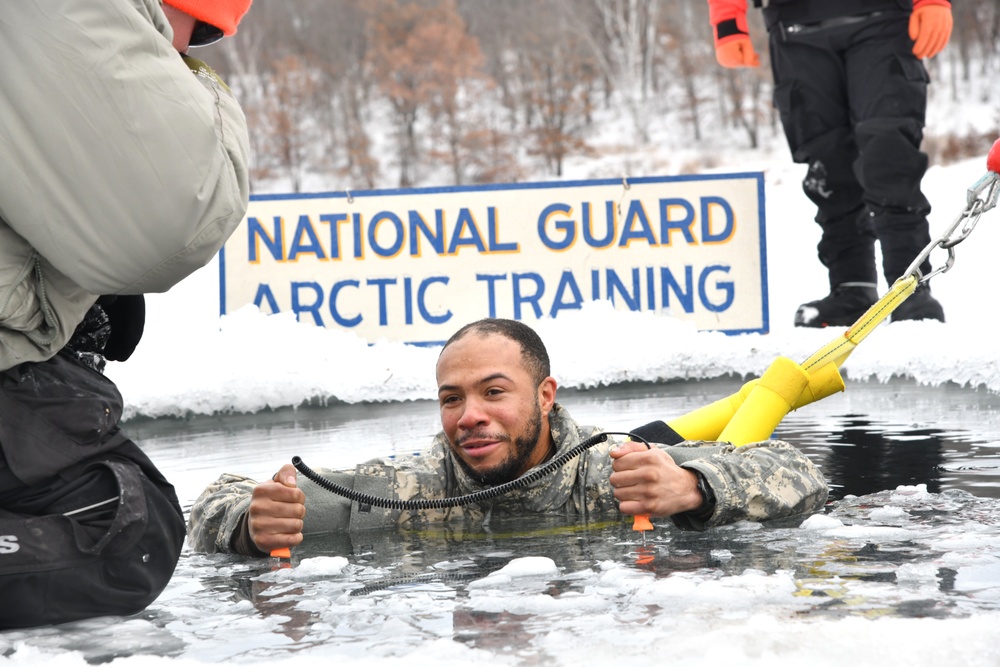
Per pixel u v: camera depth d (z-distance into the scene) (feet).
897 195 20.06
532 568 6.74
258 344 18.93
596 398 16.24
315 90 157.48
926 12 19.94
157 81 5.69
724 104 147.64
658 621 5.38
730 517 8.00
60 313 5.99
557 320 19.99
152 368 17.70
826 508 8.50
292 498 7.70
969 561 6.43
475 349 8.69
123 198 5.66
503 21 163.73
